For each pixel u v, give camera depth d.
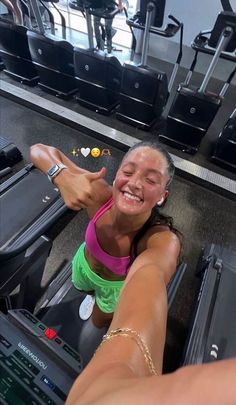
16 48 3.38
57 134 3.30
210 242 2.41
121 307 0.61
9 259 1.11
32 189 2.25
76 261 1.38
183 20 4.07
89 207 1.13
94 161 3.04
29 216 2.07
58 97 3.69
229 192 2.78
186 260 2.26
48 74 3.46
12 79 3.91
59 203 2.20
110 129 3.32
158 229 1.00
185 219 2.57
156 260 0.80
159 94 2.94
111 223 1.04
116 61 2.99
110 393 0.36
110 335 0.54
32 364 0.80
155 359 0.50
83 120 3.40
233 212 2.69
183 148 3.12
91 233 1.14
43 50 3.16
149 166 0.89
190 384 0.32
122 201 0.91
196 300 1.79
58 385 0.78
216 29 2.30
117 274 1.17
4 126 3.31
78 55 2.98
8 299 1.25
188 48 4.35
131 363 0.47
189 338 1.46
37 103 3.55
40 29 3.15
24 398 0.77
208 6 3.77
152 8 2.43
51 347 0.82
